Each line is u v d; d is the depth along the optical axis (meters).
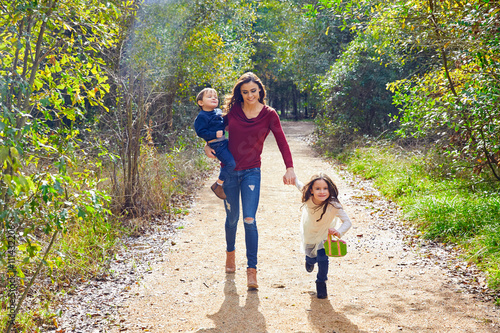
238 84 4.09
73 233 5.20
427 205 6.37
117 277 4.58
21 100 3.27
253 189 4.13
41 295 3.97
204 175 11.42
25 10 2.85
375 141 14.42
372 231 6.23
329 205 3.73
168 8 8.65
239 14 11.66
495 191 7.02
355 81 15.91
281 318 3.56
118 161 7.26
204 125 4.15
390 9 6.46
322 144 16.52
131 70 7.16
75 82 3.51
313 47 18.91
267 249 5.57
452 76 6.70
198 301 3.95
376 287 4.21
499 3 5.12
